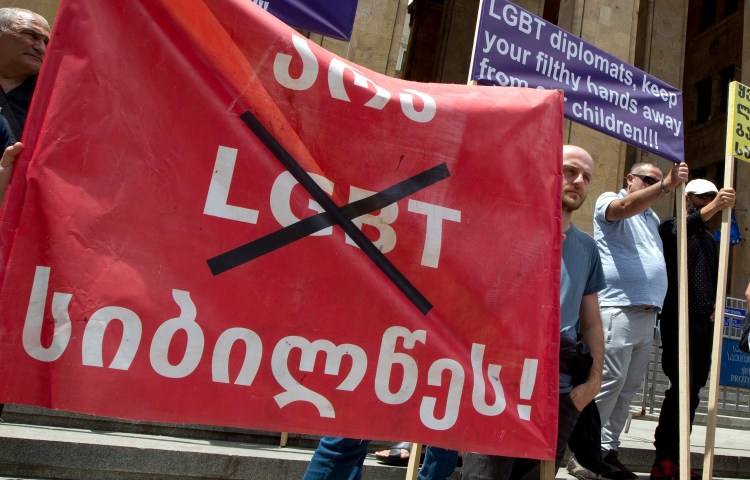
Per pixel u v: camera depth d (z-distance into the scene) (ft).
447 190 6.56
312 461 8.14
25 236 5.09
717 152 64.13
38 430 10.49
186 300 5.42
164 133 5.58
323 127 6.16
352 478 8.18
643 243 13.67
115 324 5.20
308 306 5.80
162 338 5.31
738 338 25.63
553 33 11.42
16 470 9.44
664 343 14.48
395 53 25.95
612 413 13.57
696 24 70.64
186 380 5.32
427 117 6.62
